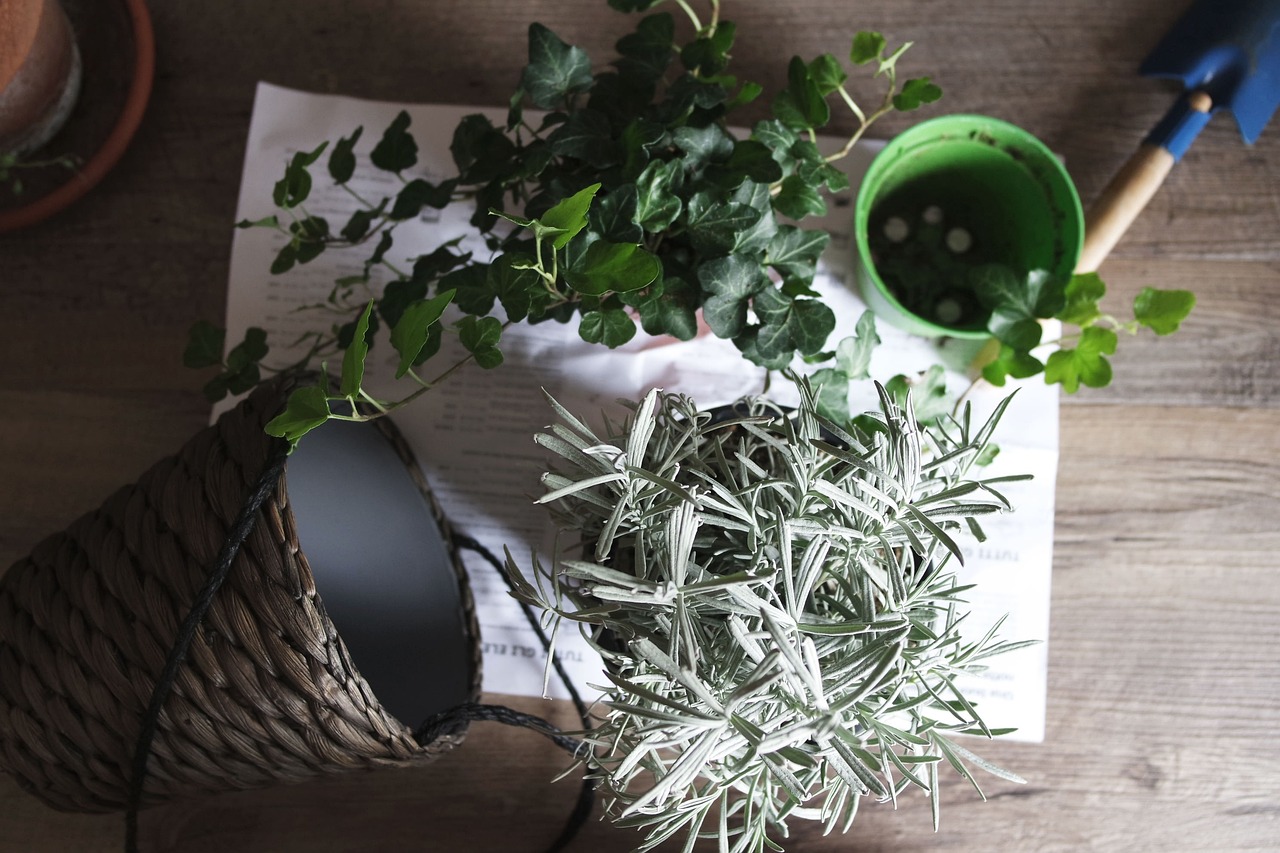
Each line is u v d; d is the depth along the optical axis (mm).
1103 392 816
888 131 831
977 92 832
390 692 718
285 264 675
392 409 525
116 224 823
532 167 603
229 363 701
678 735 444
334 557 733
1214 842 790
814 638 500
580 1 837
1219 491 806
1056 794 794
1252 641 798
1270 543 802
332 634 508
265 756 564
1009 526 796
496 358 546
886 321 783
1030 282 671
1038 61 832
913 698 520
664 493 527
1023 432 798
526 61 834
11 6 629
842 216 820
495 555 797
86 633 535
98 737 553
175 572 513
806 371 795
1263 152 826
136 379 815
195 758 564
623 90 644
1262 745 792
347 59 835
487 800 799
